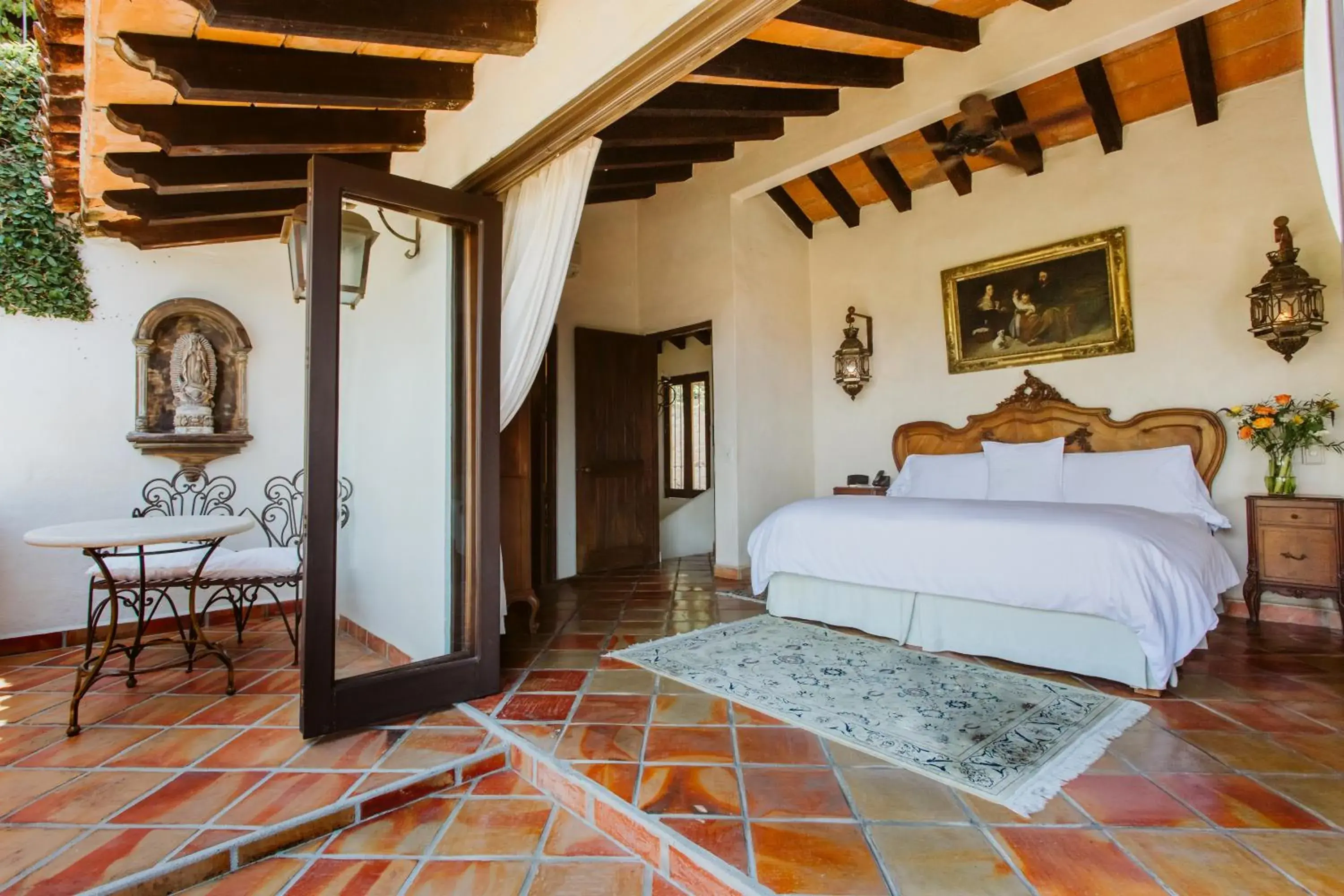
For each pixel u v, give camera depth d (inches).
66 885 57.9
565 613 161.5
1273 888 56.0
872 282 219.3
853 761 80.5
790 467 222.8
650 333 235.1
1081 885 57.1
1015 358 186.2
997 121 165.6
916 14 133.7
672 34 74.4
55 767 80.1
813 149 181.8
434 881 62.4
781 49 136.2
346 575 149.7
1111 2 128.6
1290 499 135.3
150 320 146.1
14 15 142.6
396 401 129.1
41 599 134.9
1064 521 113.2
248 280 159.9
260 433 160.2
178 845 63.8
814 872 59.2
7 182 132.6
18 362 133.5
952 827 66.2
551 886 61.9
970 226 197.0
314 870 64.2
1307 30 36.4
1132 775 76.0
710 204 213.0
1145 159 165.3
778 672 114.8
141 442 143.8
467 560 106.1
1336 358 139.3
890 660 120.6
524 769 83.9
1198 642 103.3
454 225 108.0
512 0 91.0
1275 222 140.3
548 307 112.6
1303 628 138.1
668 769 78.7
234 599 141.2
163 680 113.3
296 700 103.0
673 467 314.7
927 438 202.7
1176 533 117.0
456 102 104.6
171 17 75.4
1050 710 95.7
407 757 83.0
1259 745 83.0
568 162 107.6
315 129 105.0
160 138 92.0
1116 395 169.6
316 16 74.9
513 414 115.4
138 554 113.5
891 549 129.8
